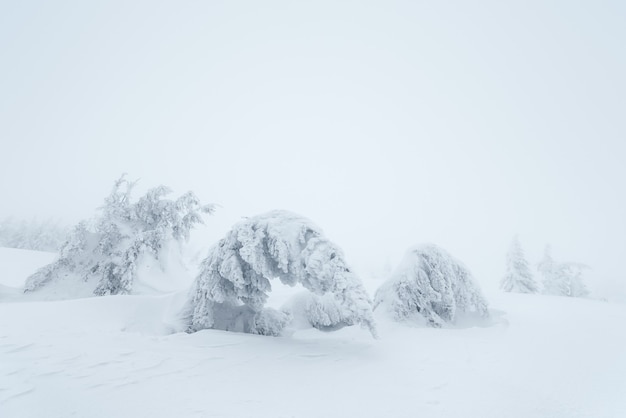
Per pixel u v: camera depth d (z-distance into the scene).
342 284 7.36
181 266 17.45
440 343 8.48
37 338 6.64
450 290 11.44
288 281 8.70
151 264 15.61
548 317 12.12
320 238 8.15
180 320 9.20
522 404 4.85
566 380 5.88
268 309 9.69
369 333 9.44
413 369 6.32
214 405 4.35
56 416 3.79
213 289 8.86
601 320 11.67
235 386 5.05
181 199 17.14
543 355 7.44
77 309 8.93
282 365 6.17
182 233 17.52
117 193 16.78
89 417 3.82
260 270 8.34
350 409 4.48
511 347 8.10
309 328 10.27
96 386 4.64
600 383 5.75
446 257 11.94
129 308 9.56
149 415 3.96
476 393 5.21
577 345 8.33
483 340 8.81
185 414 4.05
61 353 5.84
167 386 4.84
